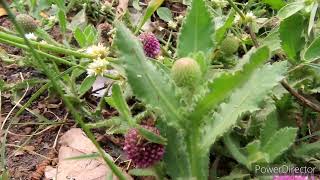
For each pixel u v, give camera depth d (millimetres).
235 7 138
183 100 91
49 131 138
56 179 121
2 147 126
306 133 130
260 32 163
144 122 123
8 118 142
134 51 93
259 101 93
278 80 94
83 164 125
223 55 134
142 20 147
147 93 91
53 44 147
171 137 104
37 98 148
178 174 103
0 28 149
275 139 103
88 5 173
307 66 125
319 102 134
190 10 104
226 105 96
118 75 134
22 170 127
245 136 118
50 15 171
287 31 129
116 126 120
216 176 115
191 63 88
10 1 183
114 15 170
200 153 95
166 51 148
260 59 81
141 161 102
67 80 142
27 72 157
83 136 133
